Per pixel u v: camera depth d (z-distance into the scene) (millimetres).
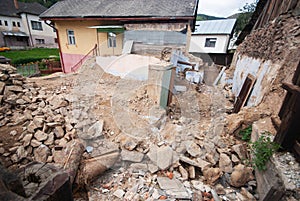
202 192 1875
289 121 1617
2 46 19578
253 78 3559
